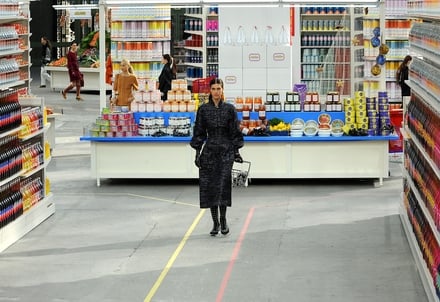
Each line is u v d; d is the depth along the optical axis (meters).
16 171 11.46
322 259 10.46
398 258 10.47
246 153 15.17
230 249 10.98
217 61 24.20
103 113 15.59
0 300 8.96
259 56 20.52
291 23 22.20
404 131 12.28
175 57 26.75
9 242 11.23
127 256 10.69
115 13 22.42
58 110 27.19
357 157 15.09
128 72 19.25
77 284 9.52
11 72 12.23
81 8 35.22
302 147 15.09
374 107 15.11
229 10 20.64
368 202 13.74
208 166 11.59
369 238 11.45
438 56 8.85
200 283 9.52
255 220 12.57
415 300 8.84
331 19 22.64
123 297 9.03
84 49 36.44
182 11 27.28
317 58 22.83
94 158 15.32
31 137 12.50
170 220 12.66
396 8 21.17
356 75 21.50
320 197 14.18
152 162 15.26
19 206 11.66
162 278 9.72
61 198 14.30
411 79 11.47
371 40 17.89
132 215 13.01
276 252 10.80
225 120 11.60
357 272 9.89
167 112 15.58
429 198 9.21
